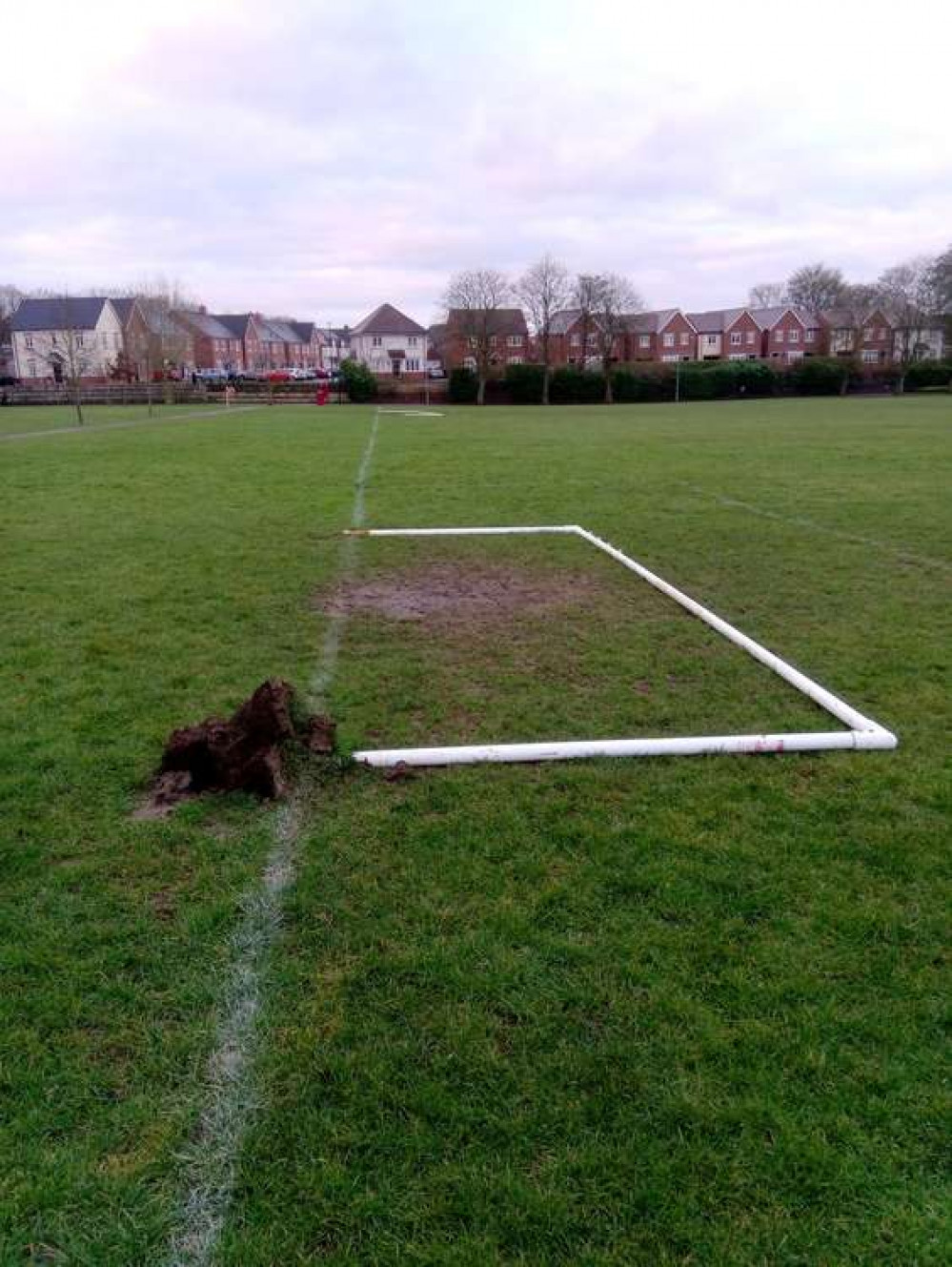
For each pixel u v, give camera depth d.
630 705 4.18
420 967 2.30
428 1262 1.56
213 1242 1.60
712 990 2.22
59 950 2.37
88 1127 1.83
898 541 8.30
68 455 16.75
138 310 64.62
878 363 63.69
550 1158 1.76
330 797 3.21
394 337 84.50
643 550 7.97
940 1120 1.84
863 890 2.65
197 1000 2.18
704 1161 1.75
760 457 16.23
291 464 15.12
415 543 8.20
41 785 3.28
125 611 5.76
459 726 3.91
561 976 2.27
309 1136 1.81
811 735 3.70
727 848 2.87
